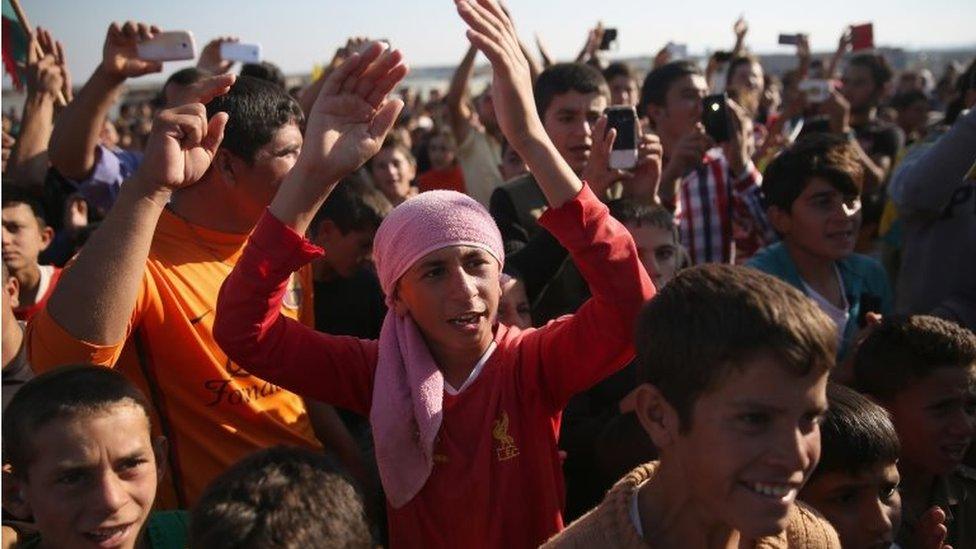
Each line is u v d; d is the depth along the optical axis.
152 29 3.56
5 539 1.88
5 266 3.27
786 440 1.43
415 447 2.01
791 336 1.42
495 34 1.99
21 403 1.84
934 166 3.65
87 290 1.97
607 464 2.57
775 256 3.59
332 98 1.98
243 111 2.41
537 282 3.10
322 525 1.52
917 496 2.55
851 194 3.41
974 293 3.76
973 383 2.46
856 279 3.64
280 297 2.03
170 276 2.33
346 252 3.33
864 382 2.59
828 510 2.14
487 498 2.00
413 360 2.03
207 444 2.35
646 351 1.55
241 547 1.47
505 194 3.73
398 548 2.04
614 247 1.98
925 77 15.19
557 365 2.09
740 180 4.56
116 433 1.82
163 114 2.02
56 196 4.28
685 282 1.55
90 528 1.80
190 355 2.32
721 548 1.58
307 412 2.70
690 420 1.48
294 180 1.97
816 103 6.30
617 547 1.57
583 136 3.91
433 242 1.99
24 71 4.30
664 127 5.03
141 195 2.01
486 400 2.06
